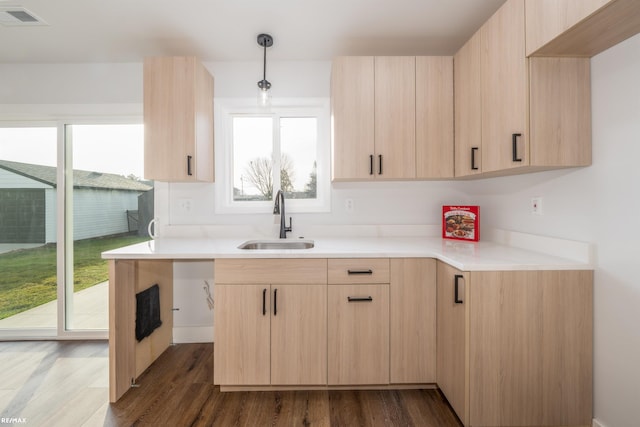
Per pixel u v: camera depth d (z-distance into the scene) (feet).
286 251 6.21
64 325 8.67
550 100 4.90
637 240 4.30
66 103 8.48
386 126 7.23
